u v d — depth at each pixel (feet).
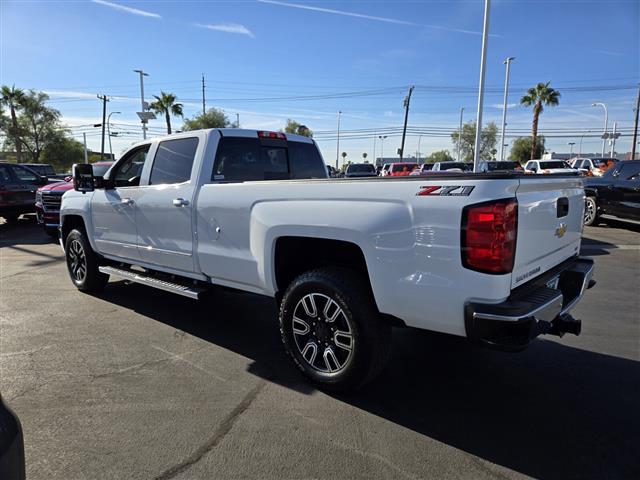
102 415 10.11
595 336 14.99
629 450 8.93
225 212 12.80
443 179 8.87
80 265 20.15
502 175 8.69
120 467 8.36
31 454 8.71
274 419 9.99
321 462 8.52
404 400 10.87
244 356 13.44
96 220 18.40
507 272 8.51
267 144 16.21
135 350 13.84
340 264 11.45
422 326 9.47
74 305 18.43
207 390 11.31
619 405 10.66
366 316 10.20
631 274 23.49
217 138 14.49
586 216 41.34
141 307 18.17
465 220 8.52
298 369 11.60
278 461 8.54
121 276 17.11
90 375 12.12
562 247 11.68
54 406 10.50
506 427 9.73
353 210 10.02
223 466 8.39
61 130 184.03
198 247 13.82
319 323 11.07
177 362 12.98
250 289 12.86
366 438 9.30
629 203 37.14
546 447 9.02
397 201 9.42
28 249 32.45
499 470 8.33
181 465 8.41
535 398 10.99
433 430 9.61
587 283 11.75
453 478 8.11
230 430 9.54
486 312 8.37
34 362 12.92
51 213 35.01
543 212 10.03
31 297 19.61
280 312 11.75
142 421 9.88
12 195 43.21
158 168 15.84
